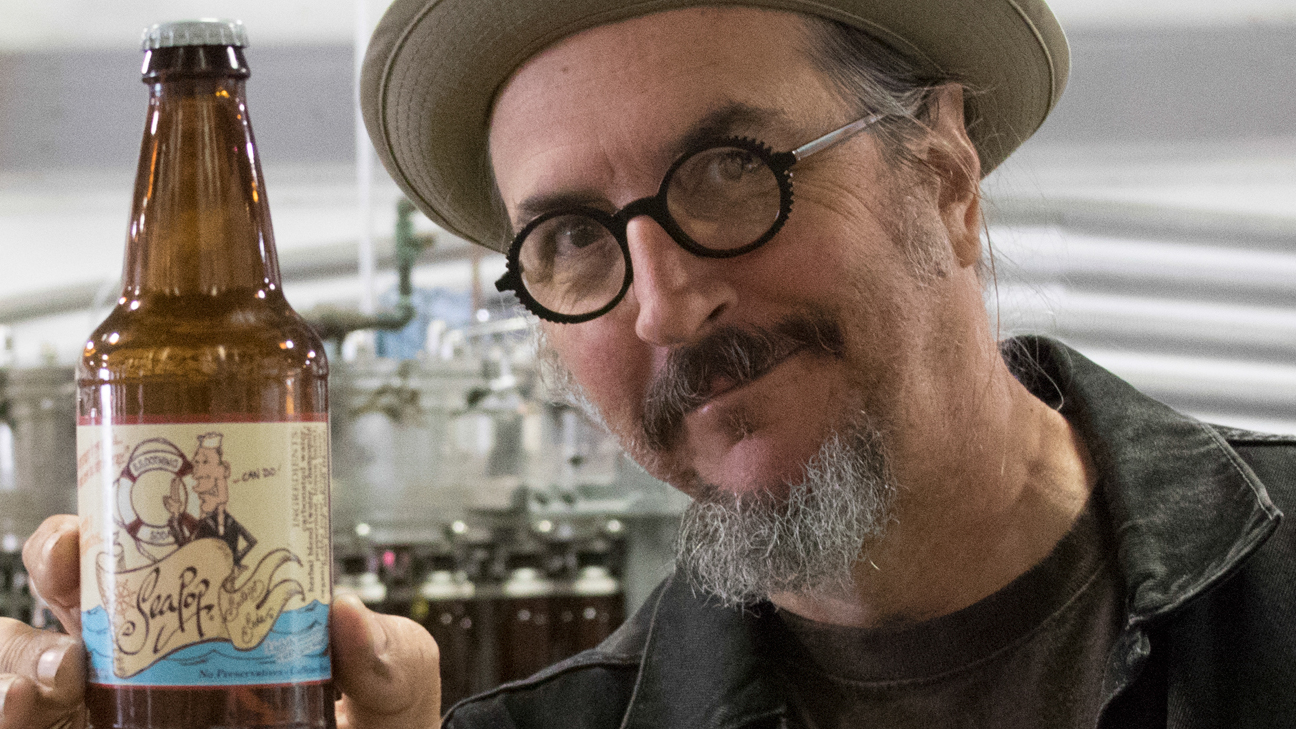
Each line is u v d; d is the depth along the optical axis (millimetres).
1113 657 628
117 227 2221
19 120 2074
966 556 670
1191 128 2148
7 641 572
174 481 524
